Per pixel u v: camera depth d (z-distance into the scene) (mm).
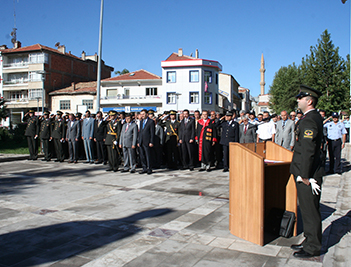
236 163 4340
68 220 5172
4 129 24969
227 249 3906
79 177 9398
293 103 45406
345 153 16109
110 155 10578
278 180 4488
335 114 9383
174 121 11367
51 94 48188
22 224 4988
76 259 3711
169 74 44500
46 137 13438
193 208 5816
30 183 8469
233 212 4418
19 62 49781
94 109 47031
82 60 55188
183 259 3643
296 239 4242
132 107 45625
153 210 5707
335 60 29750
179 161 12180
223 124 10328
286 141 9180
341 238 4230
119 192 7246
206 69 44156
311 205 3680
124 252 3879
